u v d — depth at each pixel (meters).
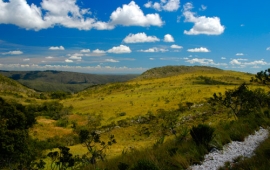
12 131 30.52
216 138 8.84
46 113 90.38
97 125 68.81
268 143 7.32
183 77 195.25
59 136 57.50
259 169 5.65
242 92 21.78
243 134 9.34
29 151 31.41
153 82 183.38
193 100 85.31
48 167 22.98
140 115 73.44
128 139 50.38
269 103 19.52
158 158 7.97
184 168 7.00
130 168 6.70
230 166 6.51
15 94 164.12
